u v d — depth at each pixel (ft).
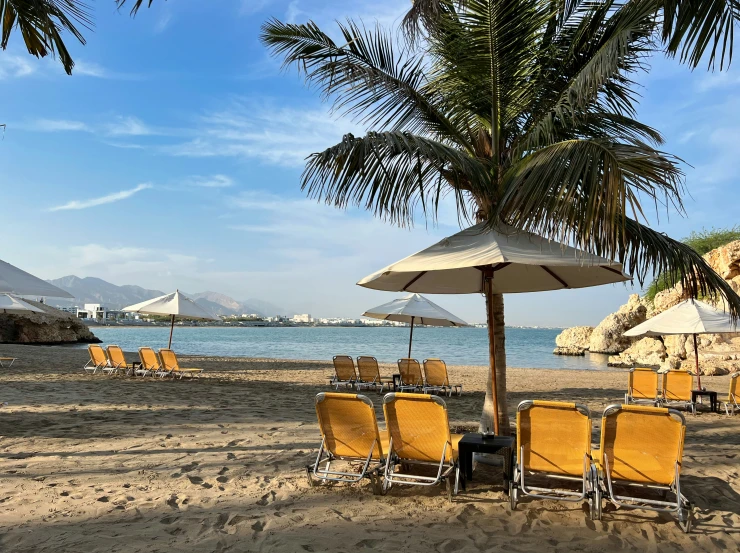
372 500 13.38
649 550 10.68
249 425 23.59
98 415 25.09
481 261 12.32
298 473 15.76
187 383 41.06
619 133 18.89
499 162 18.69
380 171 16.38
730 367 61.46
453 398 37.17
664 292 88.38
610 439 12.28
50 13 17.76
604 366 90.94
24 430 21.09
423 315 38.17
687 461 18.95
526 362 101.71
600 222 12.92
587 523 12.07
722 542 11.16
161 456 17.48
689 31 14.17
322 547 10.44
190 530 11.17
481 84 18.37
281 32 18.51
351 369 40.42
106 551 10.00
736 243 70.54
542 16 17.20
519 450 12.85
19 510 12.05
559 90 18.49
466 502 13.33
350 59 18.45
